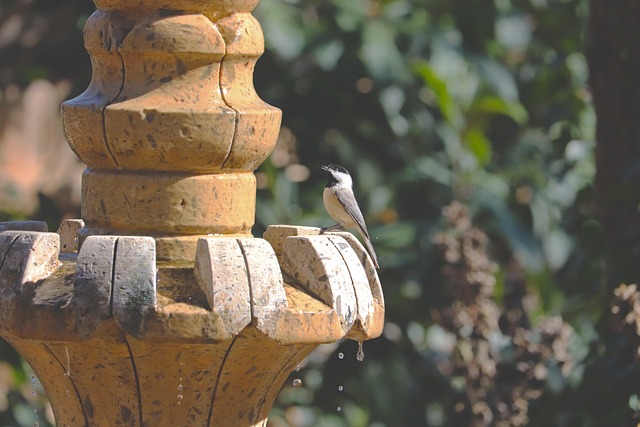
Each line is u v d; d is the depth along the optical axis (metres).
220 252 5.57
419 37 14.20
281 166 14.29
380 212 14.17
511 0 14.89
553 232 14.38
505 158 14.98
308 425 13.71
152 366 5.82
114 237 5.60
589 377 9.71
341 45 13.74
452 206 11.79
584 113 14.62
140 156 6.01
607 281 9.79
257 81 14.12
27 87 15.42
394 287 13.64
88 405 6.06
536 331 11.22
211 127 5.96
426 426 13.54
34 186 15.53
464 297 11.16
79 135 6.11
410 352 13.77
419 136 14.23
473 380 10.90
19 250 5.74
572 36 14.74
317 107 14.21
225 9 6.09
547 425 10.35
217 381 5.96
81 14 14.73
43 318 5.51
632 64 9.70
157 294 5.61
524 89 15.22
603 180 9.89
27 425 12.27
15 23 14.98
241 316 5.48
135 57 6.03
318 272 5.89
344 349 13.60
